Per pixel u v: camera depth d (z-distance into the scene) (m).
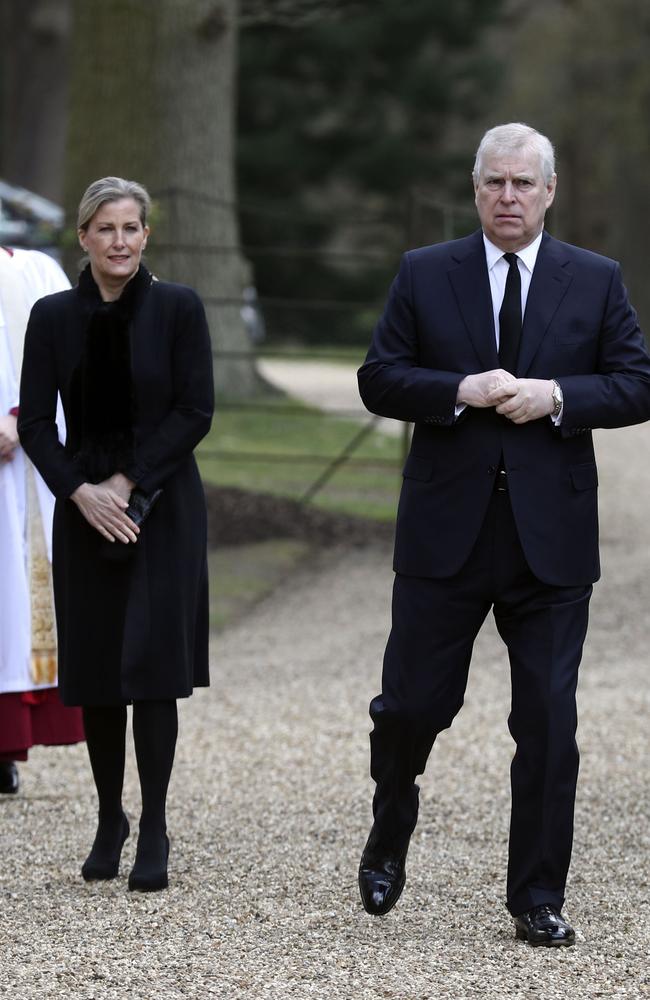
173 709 10.88
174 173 36.38
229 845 12.02
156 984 8.92
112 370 10.62
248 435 36.09
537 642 9.65
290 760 14.98
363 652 20.47
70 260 29.69
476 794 13.66
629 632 21.50
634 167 78.38
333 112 86.25
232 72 37.38
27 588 12.87
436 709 9.73
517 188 9.51
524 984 8.92
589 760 14.77
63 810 13.01
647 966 9.27
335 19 81.88
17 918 10.17
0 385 13.00
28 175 87.75
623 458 39.84
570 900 10.62
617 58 74.38
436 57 88.19
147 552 10.70
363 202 89.19
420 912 10.37
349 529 28.78
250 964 9.29
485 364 9.64
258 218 82.62
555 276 9.73
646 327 78.94
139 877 10.77
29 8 87.38
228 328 37.97
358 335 79.94
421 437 9.84
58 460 10.65
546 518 9.55
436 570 9.64
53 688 13.04
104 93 36.00
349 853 11.81
